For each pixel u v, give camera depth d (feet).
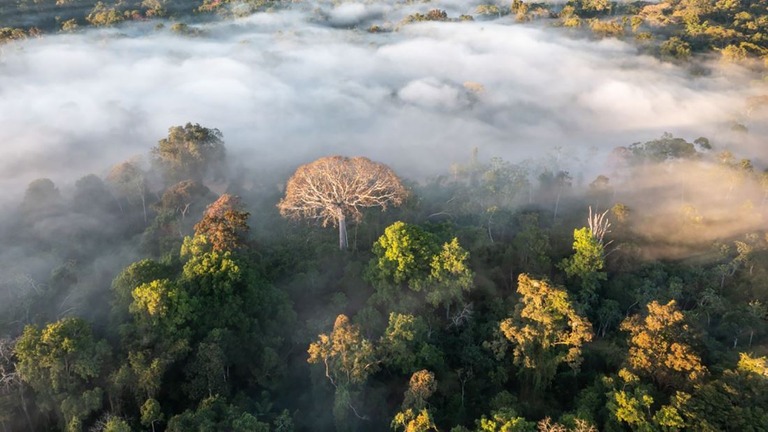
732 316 232.53
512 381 208.23
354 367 176.45
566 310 189.57
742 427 154.40
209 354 179.42
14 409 172.24
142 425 171.83
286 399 196.24
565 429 153.58
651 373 179.22
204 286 200.54
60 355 167.43
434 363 195.31
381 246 225.35
